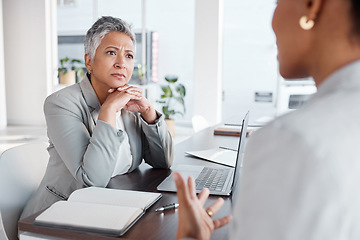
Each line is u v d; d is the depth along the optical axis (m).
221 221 0.74
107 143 1.34
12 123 7.01
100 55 1.46
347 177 0.36
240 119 3.34
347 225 0.36
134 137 1.62
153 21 6.09
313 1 0.45
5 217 1.38
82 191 1.18
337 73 0.44
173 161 1.79
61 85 6.53
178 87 5.90
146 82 6.24
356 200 0.36
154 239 0.91
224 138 2.44
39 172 1.58
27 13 6.66
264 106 5.80
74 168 1.35
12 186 1.43
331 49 0.45
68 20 6.64
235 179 1.19
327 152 0.36
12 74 6.89
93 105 1.51
